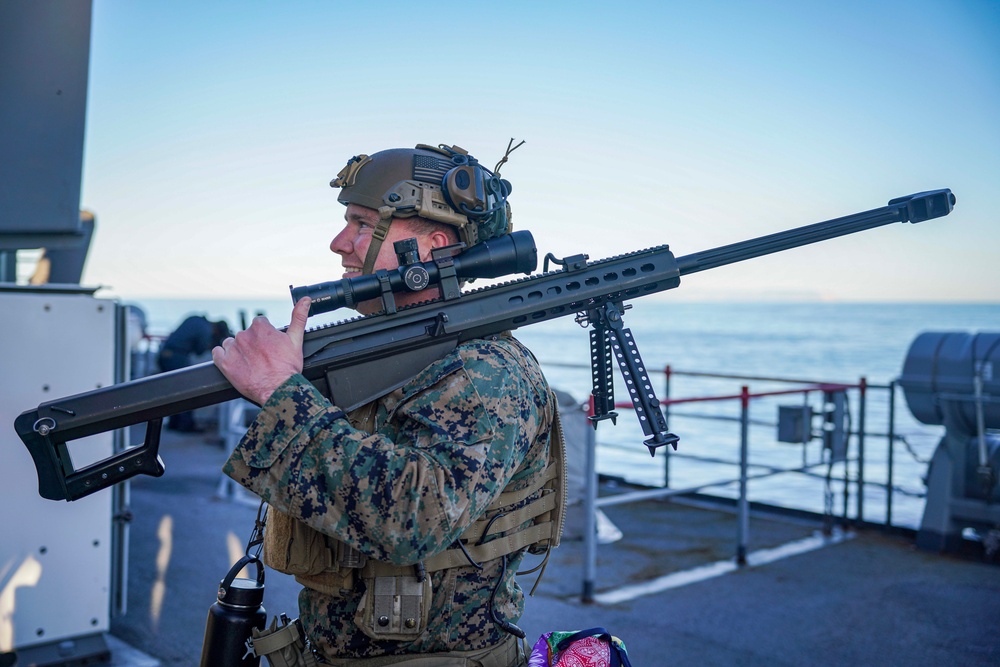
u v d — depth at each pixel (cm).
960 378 618
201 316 1160
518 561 176
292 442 146
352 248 178
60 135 387
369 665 167
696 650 449
